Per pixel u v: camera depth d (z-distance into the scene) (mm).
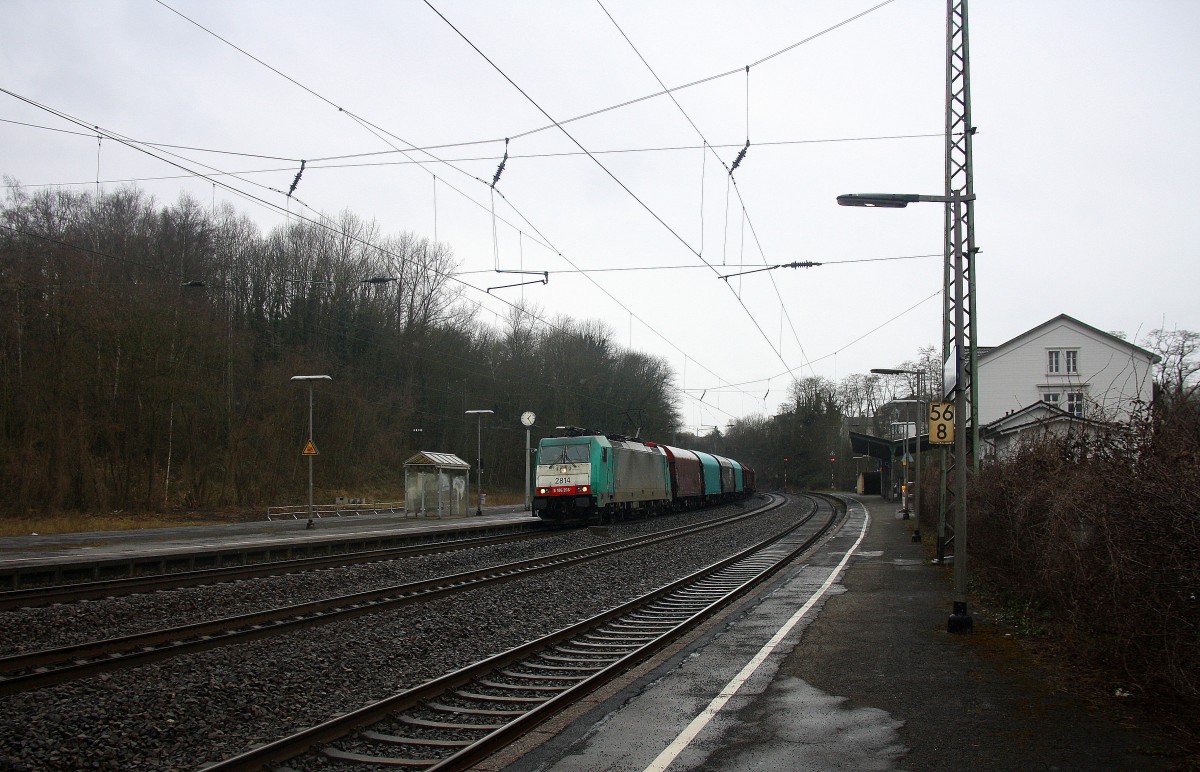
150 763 6984
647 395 71000
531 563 21016
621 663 10156
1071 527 9680
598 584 17922
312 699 8859
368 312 49688
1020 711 7785
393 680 9711
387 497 52656
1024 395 42875
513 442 65562
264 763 6801
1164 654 7418
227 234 47375
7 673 9844
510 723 7492
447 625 12688
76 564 20203
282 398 45906
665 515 45062
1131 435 10383
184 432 44500
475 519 42000
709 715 7828
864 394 107500
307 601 16125
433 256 52969
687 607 15391
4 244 37344
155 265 41844
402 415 54625
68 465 38969
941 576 18469
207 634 12367
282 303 48719
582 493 33625
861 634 11758
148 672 9672
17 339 38344
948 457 23875
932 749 6750
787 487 96062
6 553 24109
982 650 10562
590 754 6773
